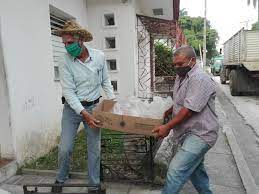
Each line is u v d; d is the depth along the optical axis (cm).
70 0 623
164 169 391
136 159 386
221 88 1648
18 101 421
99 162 352
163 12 1052
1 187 374
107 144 410
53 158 464
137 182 378
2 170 388
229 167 472
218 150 555
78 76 327
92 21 736
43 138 487
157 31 1023
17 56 421
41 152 478
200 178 315
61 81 328
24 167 425
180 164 277
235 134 681
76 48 315
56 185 319
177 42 1077
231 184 411
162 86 1252
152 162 372
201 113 274
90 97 337
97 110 309
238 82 1266
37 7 479
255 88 1261
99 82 345
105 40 738
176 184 279
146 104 355
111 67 749
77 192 360
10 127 405
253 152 560
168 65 1489
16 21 421
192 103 263
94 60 334
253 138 649
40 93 481
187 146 276
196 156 276
